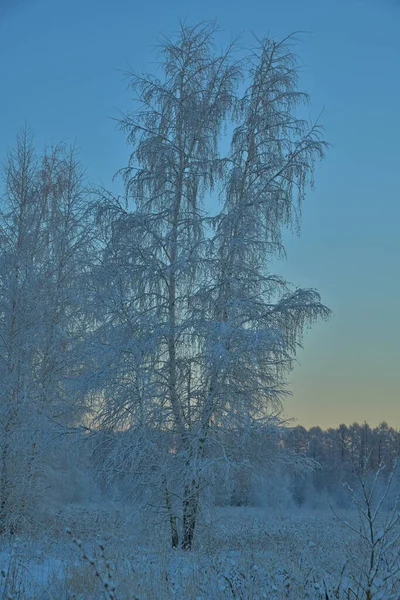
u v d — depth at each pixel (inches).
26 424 549.6
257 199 562.9
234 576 272.5
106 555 314.5
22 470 565.3
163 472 492.7
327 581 259.3
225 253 556.1
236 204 563.5
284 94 588.1
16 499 559.8
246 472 518.0
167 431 519.2
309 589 252.2
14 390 587.5
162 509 502.9
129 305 541.0
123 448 495.5
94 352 535.2
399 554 240.7
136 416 508.1
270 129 589.9
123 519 514.3
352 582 254.7
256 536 494.6
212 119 590.9
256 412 515.5
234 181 579.8
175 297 560.1
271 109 592.7
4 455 561.0
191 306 542.0
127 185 589.3
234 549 444.8
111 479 503.2
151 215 569.9
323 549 377.7
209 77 601.9
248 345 494.0
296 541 443.8
